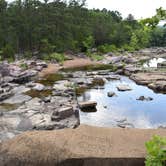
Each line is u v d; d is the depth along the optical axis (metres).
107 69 54.50
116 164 11.41
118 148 12.43
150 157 8.65
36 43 74.12
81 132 14.07
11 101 27.81
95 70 53.44
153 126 22.22
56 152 11.88
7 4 81.62
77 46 84.06
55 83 38.25
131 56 80.25
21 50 75.25
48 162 11.66
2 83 37.91
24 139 13.01
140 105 28.27
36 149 12.20
